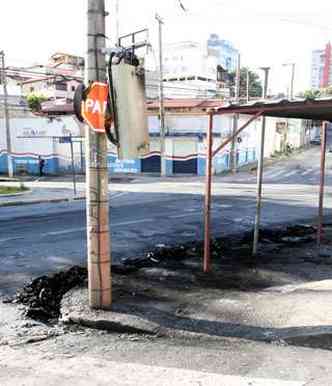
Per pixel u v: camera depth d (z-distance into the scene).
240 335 4.86
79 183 29.97
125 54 5.18
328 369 3.96
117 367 4.05
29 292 6.60
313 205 17.19
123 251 9.32
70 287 6.82
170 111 38.28
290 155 53.12
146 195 21.61
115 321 5.11
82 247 9.67
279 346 4.54
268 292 6.43
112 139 5.28
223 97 54.34
